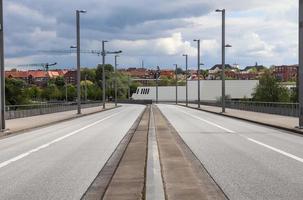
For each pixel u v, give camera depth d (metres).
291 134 27.03
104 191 10.44
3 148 20.00
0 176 12.66
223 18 60.50
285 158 16.02
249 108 65.88
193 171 12.82
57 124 39.25
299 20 28.67
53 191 10.55
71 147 20.05
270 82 116.62
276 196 9.82
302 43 28.73
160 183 10.85
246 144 20.97
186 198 9.34
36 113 54.91
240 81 155.50
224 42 60.75
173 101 167.12
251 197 9.71
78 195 10.11
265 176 12.30
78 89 60.06
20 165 14.73
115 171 12.87
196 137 24.77
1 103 29.17
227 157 16.28
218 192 10.16
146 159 15.20
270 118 43.12
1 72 29.41
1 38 29.44
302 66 28.91
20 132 29.98
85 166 14.40
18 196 10.06
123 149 19.17
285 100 113.62
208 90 160.75
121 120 45.38
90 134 27.52
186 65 114.62
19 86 105.50
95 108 92.06
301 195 9.91
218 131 29.33
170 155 16.34
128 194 9.79
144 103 150.62
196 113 63.25
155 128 31.05
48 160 15.84
